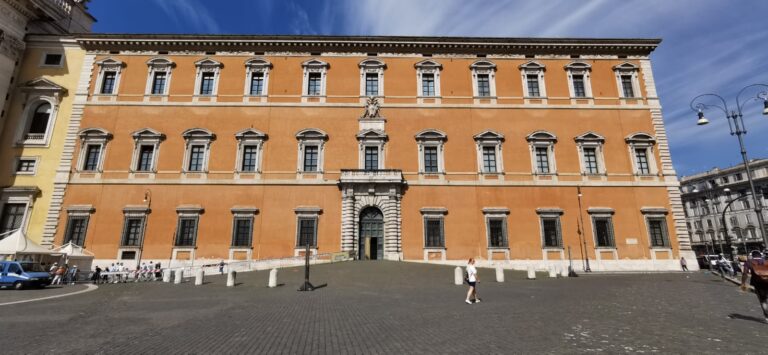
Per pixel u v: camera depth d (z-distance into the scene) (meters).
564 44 41.25
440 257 36.00
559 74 41.22
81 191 36.19
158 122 38.38
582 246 36.50
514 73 41.19
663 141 39.22
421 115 39.59
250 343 9.16
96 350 8.67
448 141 38.91
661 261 36.31
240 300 17.30
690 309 13.25
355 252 35.66
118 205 36.00
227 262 34.97
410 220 36.81
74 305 16.17
